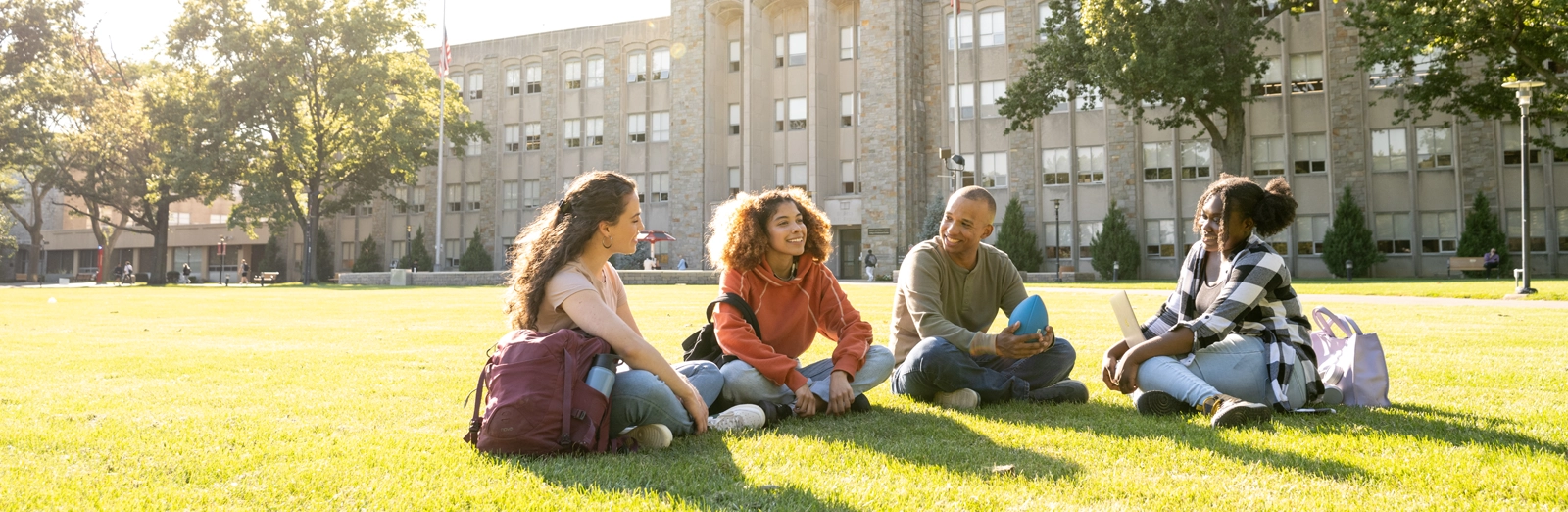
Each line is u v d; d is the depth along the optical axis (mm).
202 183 43375
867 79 39688
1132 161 36906
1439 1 21906
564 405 2836
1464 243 32219
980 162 39156
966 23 39531
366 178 44781
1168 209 36469
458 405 4117
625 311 3537
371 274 38719
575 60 47719
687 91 43438
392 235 52125
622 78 46406
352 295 23172
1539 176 32625
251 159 42375
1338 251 33000
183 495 2367
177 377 5281
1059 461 2732
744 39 41844
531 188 48344
